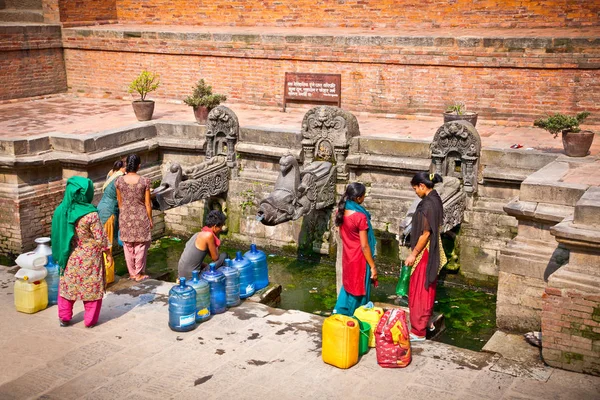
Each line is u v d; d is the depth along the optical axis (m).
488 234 9.89
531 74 12.10
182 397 6.16
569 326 6.53
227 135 11.60
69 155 11.02
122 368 6.69
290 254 11.50
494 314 9.12
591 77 11.66
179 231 12.56
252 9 16.06
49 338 7.33
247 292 8.52
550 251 7.55
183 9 16.86
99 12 17.47
